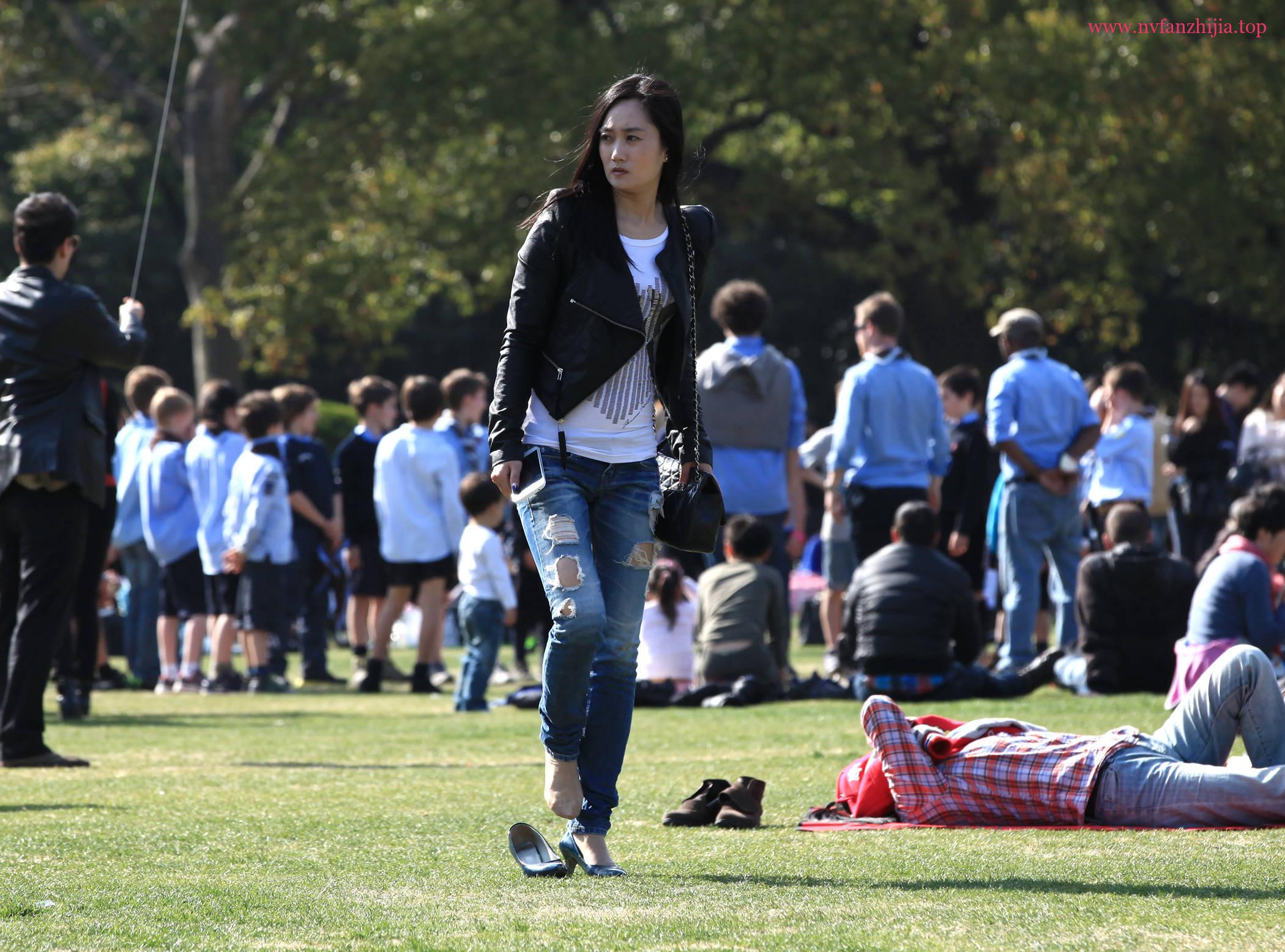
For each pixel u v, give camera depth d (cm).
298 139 9275
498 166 8512
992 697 3259
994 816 1717
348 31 8962
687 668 3556
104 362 2378
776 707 3269
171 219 14250
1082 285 9719
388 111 8750
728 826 1747
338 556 5456
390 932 1181
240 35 9012
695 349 1475
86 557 3322
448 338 13988
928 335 9925
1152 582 3238
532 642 5803
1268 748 1694
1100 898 1273
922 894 1312
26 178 12175
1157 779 1667
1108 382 4422
